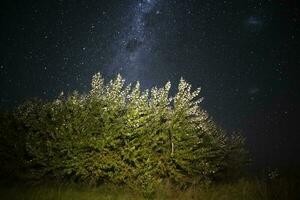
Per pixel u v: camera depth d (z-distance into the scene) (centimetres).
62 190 1024
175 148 1139
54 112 1116
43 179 1100
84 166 1087
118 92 1137
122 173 1087
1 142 1123
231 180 1420
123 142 1112
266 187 1116
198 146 1228
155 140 1114
